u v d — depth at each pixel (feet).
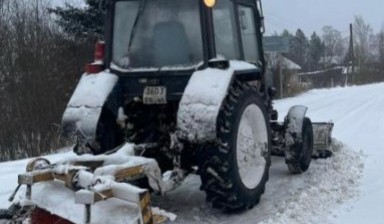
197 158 16.38
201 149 16.20
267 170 18.53
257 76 20.10
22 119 40.96
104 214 12.18
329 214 17.31
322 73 145.38
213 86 15.88
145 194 11.81
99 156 14.47
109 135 17.35
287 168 24.40
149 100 17.42
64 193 13.16
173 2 17.44
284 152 22.89
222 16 17.98
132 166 13.74
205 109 15.48
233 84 17.20
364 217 16.99
